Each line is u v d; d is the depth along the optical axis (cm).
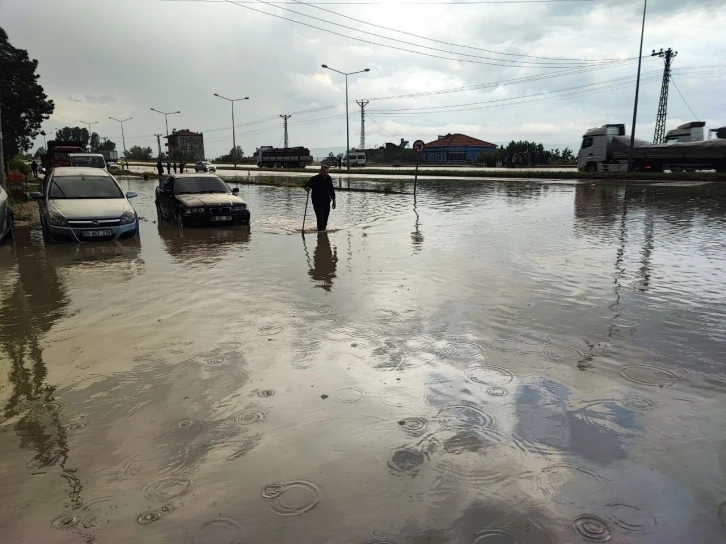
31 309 605
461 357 443
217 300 632
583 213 1491
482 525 242
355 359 440
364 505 256
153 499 263
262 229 1273
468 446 307
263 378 404
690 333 498
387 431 324
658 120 4491
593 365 424
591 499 260
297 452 302
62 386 396
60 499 265
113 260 900
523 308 584
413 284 700
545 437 316
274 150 6781
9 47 4841
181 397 374
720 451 301
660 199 1873
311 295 650
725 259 838
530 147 6550
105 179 1211
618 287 672
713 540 232
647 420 336
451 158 8456
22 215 1591
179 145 12306
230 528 241
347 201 1980
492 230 1193
